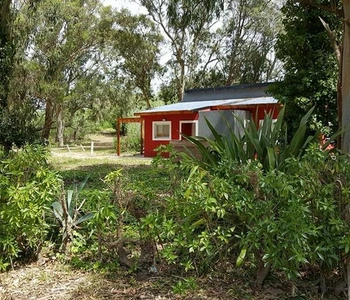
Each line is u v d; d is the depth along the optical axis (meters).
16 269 3.22
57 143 27.95
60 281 2.97
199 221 2.78
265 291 2.74
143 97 29.39
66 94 23.53
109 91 26.84
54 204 3.56
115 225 3.36
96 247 3.47
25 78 17.84
